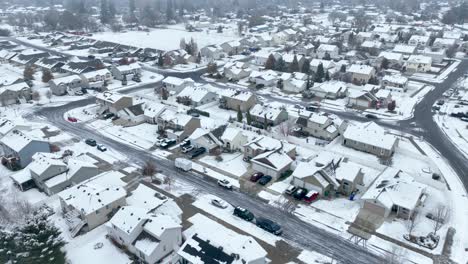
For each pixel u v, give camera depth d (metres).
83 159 59.94
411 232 43.28
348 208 48.62
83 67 108.50
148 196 48.31
